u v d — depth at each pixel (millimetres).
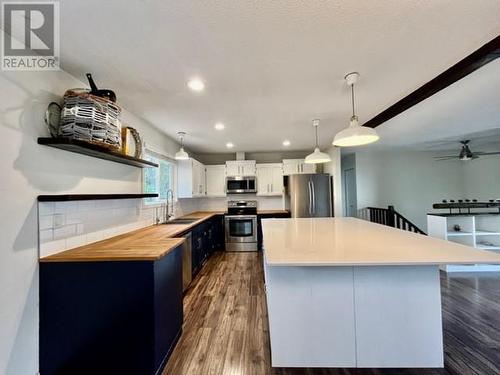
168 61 1825
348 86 2293
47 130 1723
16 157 1497
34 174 1614
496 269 3758
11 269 1456
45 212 1689
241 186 5539
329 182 5203
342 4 1295
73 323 1676
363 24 1450
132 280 1686
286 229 2748
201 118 3180
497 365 1771
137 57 1767
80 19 1368
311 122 3416
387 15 1381
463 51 1750
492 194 5508
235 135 4133
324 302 1776
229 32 1505
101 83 2166
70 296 1678
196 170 4957
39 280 1651
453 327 2254
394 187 6230
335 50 1717
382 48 1702
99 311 1679
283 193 5641
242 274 3826
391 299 1763
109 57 1763
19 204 1513
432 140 5020
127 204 2766
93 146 1808
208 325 2359
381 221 5359
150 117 3123
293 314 1782
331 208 5215
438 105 2990
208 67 1921
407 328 1755
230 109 2855
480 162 5746
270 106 2779
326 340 1773
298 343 1781
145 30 1473
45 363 1657
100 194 2242
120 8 1288
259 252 5203
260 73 2027
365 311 1769
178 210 4605
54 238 1762
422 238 2154
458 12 1367
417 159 6227
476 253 1595
